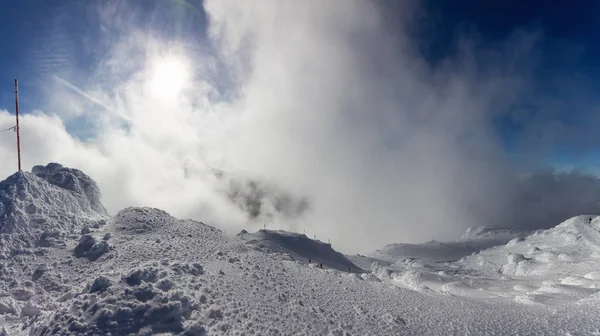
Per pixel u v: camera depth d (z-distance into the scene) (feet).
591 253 164.96
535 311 85.20
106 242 91.56
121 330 48.62
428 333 64.69
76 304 53.16
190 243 101.19
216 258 90.89
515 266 187.11
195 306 56.90
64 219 102.58
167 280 60.80
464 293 132.87
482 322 73.82
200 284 66.03
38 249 87.25
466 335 64.59
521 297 103.81
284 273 92.22
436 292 113.39
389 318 70.59
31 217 95.86
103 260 84.53
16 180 101.96
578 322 71.51
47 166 127.44
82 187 128.98
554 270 158.30
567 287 110.32
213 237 116.57
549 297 101.14
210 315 56.49
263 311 63.05
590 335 62.90
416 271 174.70
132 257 84.89
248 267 88.22
